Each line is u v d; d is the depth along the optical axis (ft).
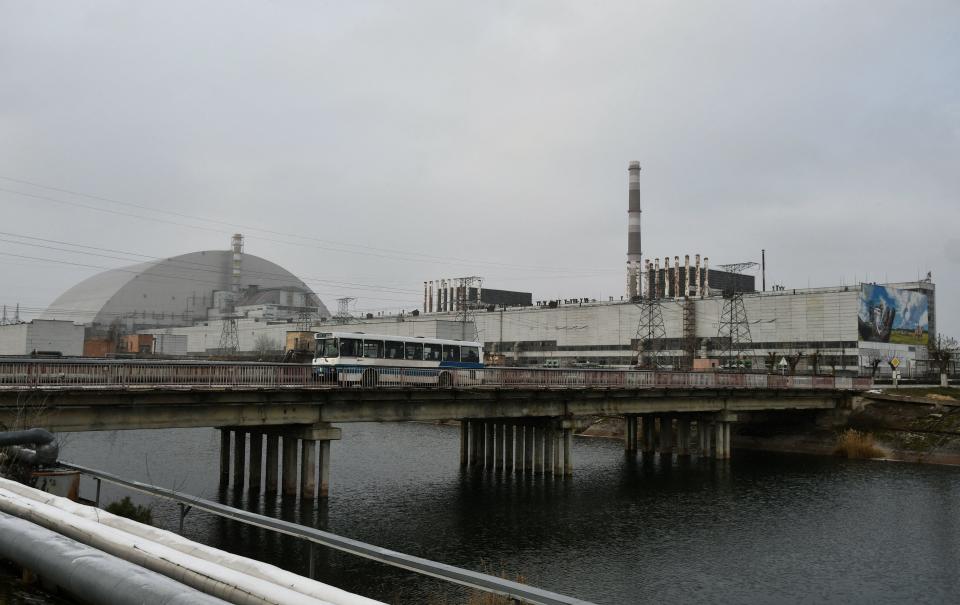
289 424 150.71
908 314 418.10
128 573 26.78
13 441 66.85
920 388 296.10
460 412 174.19
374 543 123.54
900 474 203.92
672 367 416.26
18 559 31.27
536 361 508.12
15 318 549.54
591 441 284.00
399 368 164.35
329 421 152.46
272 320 531.50
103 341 391.86
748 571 113.60
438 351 198.18
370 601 24.77
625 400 209.15
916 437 237.25
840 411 263.49
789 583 108.17
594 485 185.06
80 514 37.32
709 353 428.15
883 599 102.22
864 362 375.04
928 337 438.40
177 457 207.51
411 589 95.20
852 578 110.93
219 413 136.26
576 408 197.26
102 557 28.66
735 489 181.16
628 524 142.92
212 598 24.59
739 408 236.43
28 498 39.42
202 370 130.52
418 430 309.83
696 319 436.35
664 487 183.32
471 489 176.76
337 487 172.86
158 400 125.49
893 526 143.02
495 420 208.13
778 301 403.13
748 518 148.97
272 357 413.80
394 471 200.44
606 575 110.01
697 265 531.91
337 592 25.89
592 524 142.41
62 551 29.53
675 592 103.09
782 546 128.06
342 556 111.04
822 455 245.04
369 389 152.66
